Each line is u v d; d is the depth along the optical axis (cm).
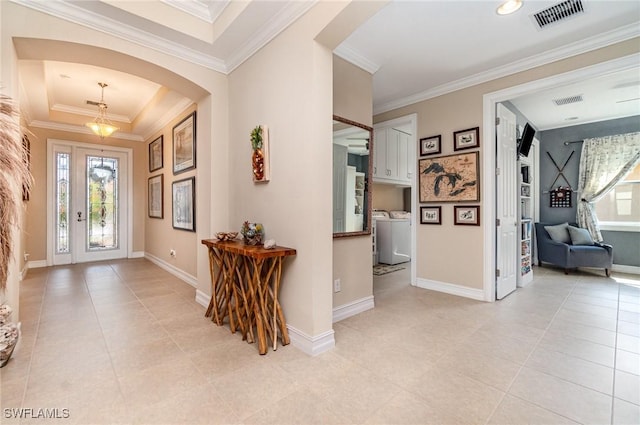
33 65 305
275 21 239
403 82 362
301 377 184
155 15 247
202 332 251
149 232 592
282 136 240
